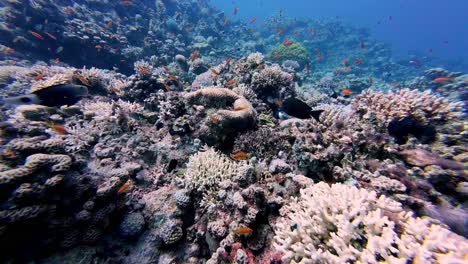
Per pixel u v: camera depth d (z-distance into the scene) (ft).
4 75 4.86
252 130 3.00
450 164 2.30
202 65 7.27
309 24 19.69
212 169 2.54
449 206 2.01
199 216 2.40
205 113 3.20
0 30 6.36
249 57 4.91
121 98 4.50
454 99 5.51
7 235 1.78
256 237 1.95
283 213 1.94
